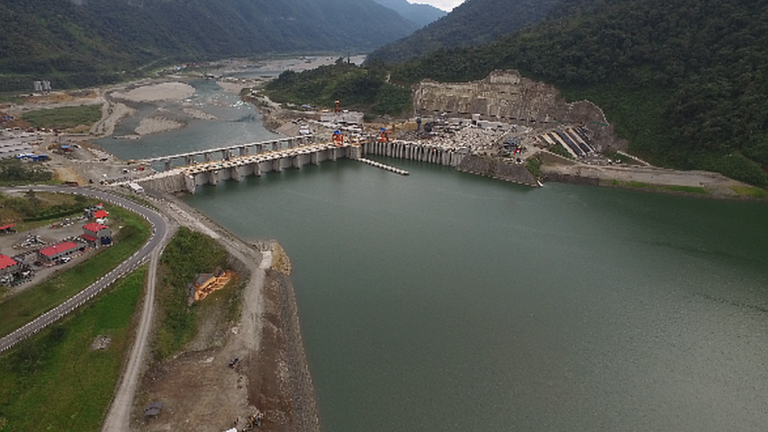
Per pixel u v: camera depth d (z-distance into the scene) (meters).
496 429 68.00
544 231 137.12
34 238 95.81
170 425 61.75
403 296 99.88
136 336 75.75
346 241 126.19
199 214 134.12
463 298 100.19
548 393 75.00
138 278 87.94
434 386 75.00
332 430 66.12
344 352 81.56
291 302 94.94
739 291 107.00
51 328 72.12
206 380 70.06
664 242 131.38
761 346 88.06
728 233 137.75
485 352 83.44
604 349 85.75
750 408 73.75
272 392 69.81
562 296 102.62
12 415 59.91
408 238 129.62
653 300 102.38
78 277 85.75
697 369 81.62
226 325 83.50
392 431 66.50
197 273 97.25
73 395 64.19
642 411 72.44
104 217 108.88
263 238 125.69
